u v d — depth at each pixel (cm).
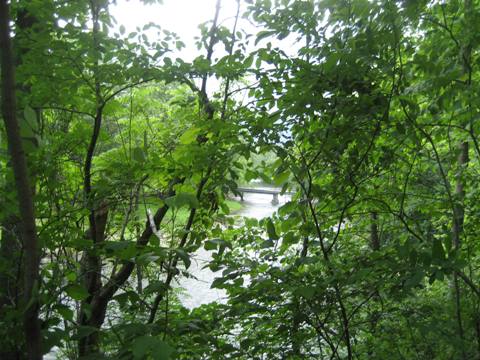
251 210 1216
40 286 140
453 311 265
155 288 154
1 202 160
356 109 212
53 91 239
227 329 250
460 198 287
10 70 110
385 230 316
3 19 107
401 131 219
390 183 301
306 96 217
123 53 242
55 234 183
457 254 168
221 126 216
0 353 139
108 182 205
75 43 238
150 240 147
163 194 232
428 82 198
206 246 157
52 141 225
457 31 249
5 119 111
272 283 203
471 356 222
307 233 240
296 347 232
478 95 204
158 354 104
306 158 247
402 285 182
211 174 221
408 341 258
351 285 208
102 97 258
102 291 264
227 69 243
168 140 356
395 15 193
